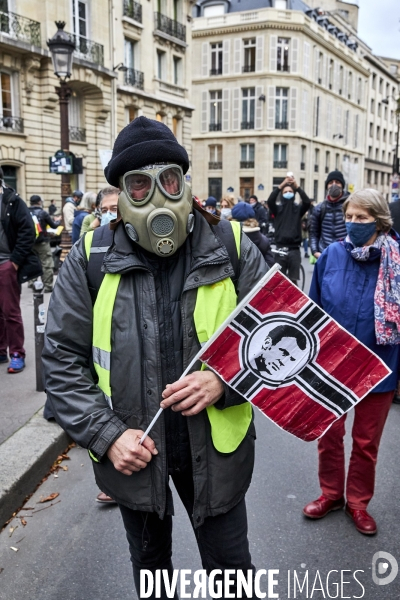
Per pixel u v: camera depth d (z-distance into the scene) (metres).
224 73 43.88
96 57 24.67
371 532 2.89
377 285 2.77
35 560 2.71
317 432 1.86
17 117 21.78
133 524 1.87
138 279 1.73
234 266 1.82
